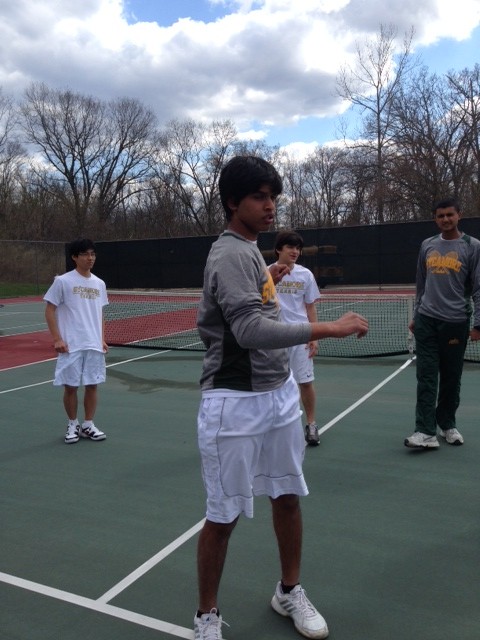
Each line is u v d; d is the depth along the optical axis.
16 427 5.86
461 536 3.35
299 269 5.03
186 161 47.09
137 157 46.94
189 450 5.03
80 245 5.23
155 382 7.85
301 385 4.98
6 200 39.69
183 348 10.62
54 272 30.66
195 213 47.50
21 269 30.14
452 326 4.64
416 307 4.84
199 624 2.37
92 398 5.40
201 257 24.59
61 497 4.05
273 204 2.21
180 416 6.15
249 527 3.52
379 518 3.60
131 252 25.50
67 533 3.50
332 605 2.72
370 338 11.48
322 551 3.21
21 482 4.35
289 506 2.48
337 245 22.05
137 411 6.38
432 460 4.58
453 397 4.88
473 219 20.06
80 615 2.67
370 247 21.75
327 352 9.89
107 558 3.19
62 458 4.88
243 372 2.23
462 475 4.27
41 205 42.25
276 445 2.36
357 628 2.55
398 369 8.27
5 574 3.04
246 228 2.21
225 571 3.03
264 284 2.21
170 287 25.05
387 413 6.00
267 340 2.05
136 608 2.72
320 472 4.38
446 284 4.58
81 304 5.20
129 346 10.98
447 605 2.70
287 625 2.58
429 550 3.20
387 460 4.61
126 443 5.26
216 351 2.25
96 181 46.25
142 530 3.53
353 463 4.56
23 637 2.52
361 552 3.19
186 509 3.82
